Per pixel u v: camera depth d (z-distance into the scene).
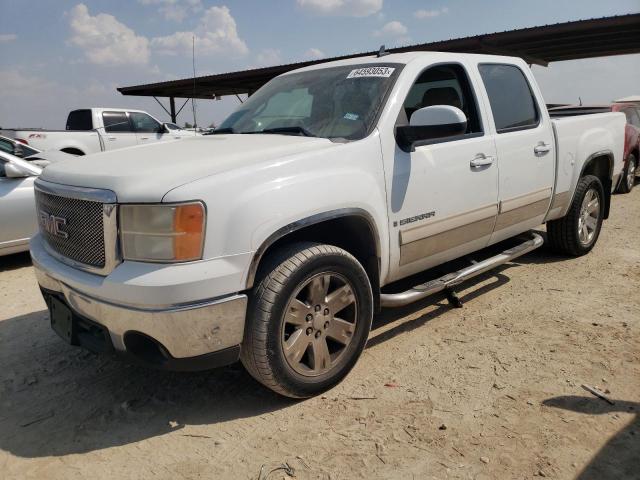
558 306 4.27
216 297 2.57
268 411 2.95
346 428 2.76
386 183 3.29
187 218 2.49
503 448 2.56
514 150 4.25
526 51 17.12
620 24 12.97
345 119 3.45
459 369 3.32
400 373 3.30
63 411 3.03
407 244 3.49
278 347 2.78
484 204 4.01
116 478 2.46
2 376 3.45
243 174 2.69
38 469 2.53
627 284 4.73
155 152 3.18
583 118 5.20
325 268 2.93
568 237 5.37
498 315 4.14
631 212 8.09
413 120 3.29
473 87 4.06
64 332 3.01
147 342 2.70
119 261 2.61
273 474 2.44
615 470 2.39
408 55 3.84
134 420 2.92
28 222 6.04
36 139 13.43
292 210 2.75
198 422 2.88
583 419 2.76
